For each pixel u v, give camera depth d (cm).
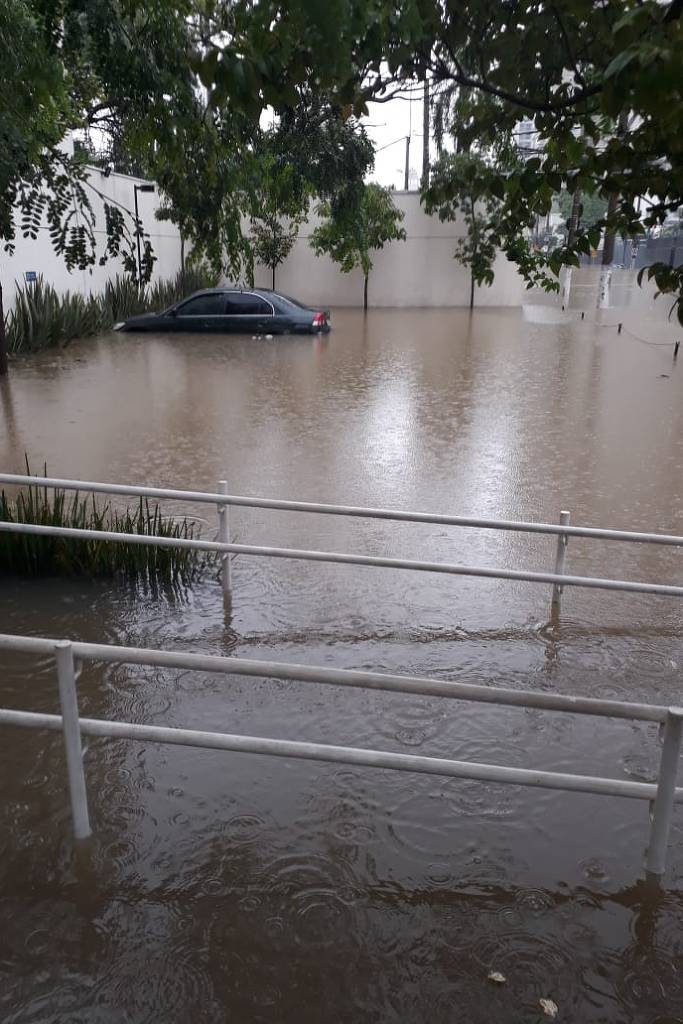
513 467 866
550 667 463
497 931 278
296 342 1845
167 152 516
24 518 591
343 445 945
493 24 282
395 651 478
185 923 279
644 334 2020
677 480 821
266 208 878
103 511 681
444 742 389
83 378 1331
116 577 578
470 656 474
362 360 1588
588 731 400
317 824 330
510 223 360
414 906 288
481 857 313
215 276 629
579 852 317
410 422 1064
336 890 295
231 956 265
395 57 249
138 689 429
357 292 3028
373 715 410
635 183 293
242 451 912
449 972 261
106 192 2055
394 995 252
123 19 482
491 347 1797
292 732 395
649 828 331
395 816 336
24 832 322
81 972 259
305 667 276
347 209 2359
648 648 488
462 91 322
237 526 679
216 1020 243
